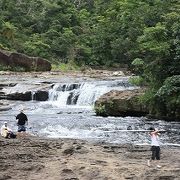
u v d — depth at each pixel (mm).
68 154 14516
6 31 67188
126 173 11695
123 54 59594
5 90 34156
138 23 54625
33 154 14156
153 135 14047
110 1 85500
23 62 52656
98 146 16562
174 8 34031
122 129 21844
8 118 25828
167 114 24984
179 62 25938
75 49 72562
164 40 26766
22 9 80375
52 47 73000
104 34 67562
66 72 54969
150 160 13820
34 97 33469
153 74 26828
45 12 80188
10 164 12531
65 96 32906
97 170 11914
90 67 70188
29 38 72938
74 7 88625
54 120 24703
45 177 11273
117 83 36500
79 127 22375
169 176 11336
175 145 17750
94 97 32312
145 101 25797
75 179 11023
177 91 24812
